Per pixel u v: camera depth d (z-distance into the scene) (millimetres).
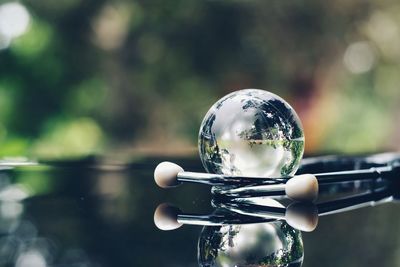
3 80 2633
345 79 2781
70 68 2684
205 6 2680
